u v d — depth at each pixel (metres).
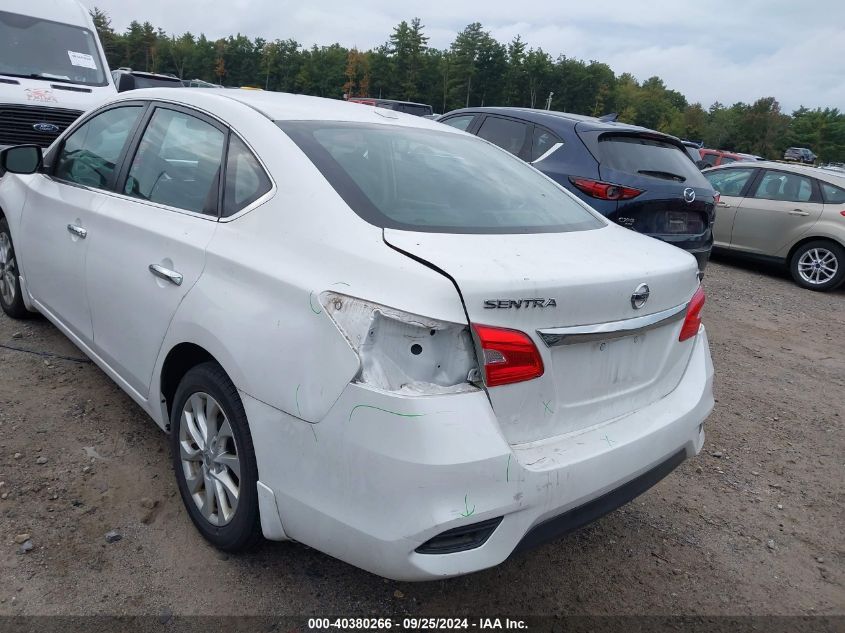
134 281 2.90
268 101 2.96
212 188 2.71
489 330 1.98
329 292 2.08
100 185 3.42
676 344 2.67
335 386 2.01
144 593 2.44
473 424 1.94
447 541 1.95
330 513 2.05
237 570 2.59
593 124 6.30
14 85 7.46
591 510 2.27
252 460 2.36
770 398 5.05
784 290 9.15
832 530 3.35
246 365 2.25
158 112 3.25
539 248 2.35
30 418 3.46
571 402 2.25
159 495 2.98
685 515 3.36
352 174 2.47
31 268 4.06
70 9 8.76
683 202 6.10
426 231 2.28
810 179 9.43
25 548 2.56
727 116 115.94
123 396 3.79
